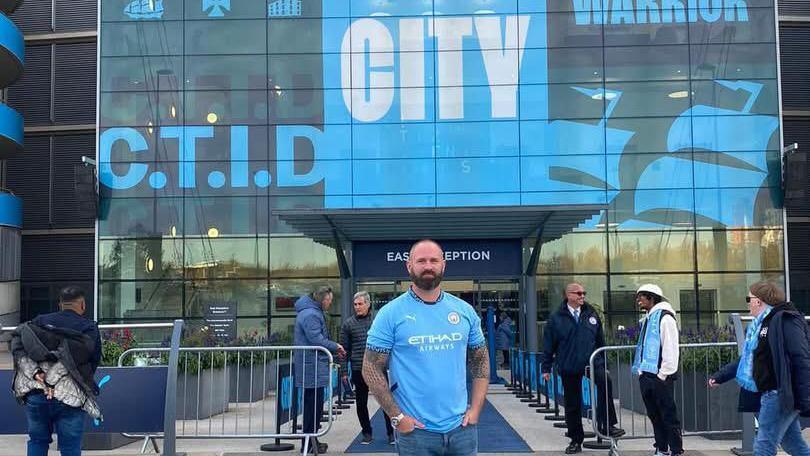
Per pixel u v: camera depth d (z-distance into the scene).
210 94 26.27
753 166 25.55
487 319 21.50
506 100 25.86
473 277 22.23
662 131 25.67
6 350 29.94
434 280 4.66
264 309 25.61
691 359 10.48
